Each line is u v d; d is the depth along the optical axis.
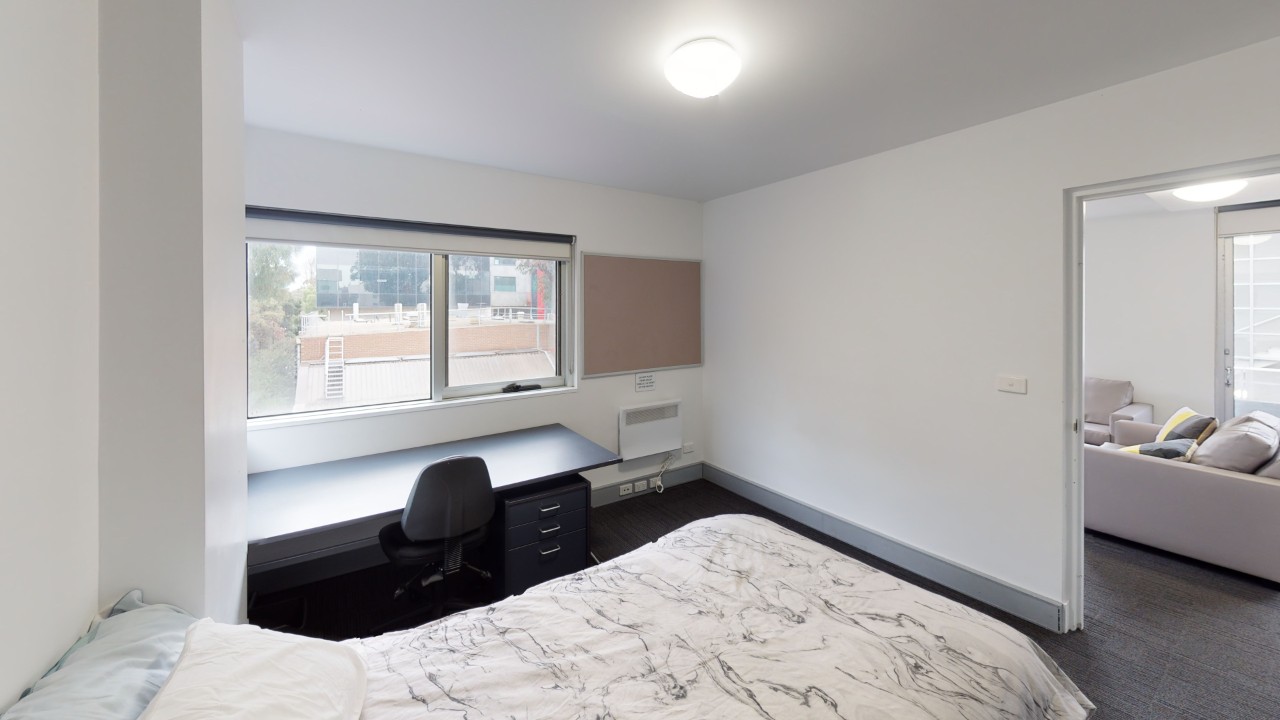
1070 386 2.17
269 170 2.41
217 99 1.19
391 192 2.73
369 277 2.79
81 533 0.93
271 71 1.83
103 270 0.99
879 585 1.49
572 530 2.53
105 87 0.99
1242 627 2.16
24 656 0.75
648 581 1.55
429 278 2.99
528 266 3.40
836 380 3.12
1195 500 2.65
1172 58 1.74
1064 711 1.20
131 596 1.01
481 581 2.62
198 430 1.05
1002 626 1.29
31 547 0.77
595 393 3.62
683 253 4.05
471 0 1.42
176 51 1.03
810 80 1.92
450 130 2.43
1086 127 2.03
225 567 1.29
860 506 3.02
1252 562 2.47
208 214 1.09
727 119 2.31
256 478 2.35
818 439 3.26
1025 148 2.21
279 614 2.31
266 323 2.52
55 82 0.84
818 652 1.18
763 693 1.06
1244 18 1.49
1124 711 1.72
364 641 1.30
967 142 2.41
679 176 3.31
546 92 2.02
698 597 1.45
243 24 1.51
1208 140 1.74
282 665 0.93
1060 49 1.69
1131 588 2.50
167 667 0.88
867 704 1.01
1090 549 2.93
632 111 2.21
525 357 3.42
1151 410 4.33
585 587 1.54
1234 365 4.09
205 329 1.06
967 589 2.48
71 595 0.89
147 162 1.01
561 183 3.38
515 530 2.36
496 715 1.02
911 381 2.71
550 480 2.60
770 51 1.70
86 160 0.94
